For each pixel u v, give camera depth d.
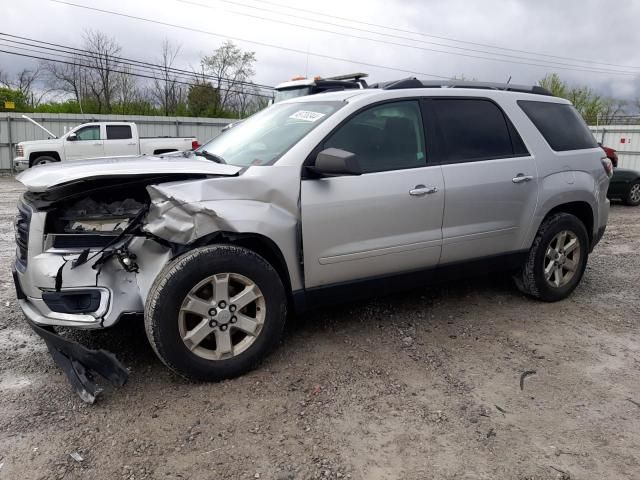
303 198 3.42
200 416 2.93
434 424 2.90
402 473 2.51
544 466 2.57
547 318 4.47
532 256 4.61
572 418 2.98
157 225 3.07
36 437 2.73
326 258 3.55
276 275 3.38
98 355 3.00
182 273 3.07
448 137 4.09
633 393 3.27
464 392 3.24
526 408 3.08
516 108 4.51
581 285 5.42
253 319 3.35
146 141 18.61
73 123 22.58
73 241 3.14
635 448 2.72
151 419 2.90
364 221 3.62
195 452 2.63
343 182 3.55
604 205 5.08
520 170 4.34
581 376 3.48
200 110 36.25
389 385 3.30
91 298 3.13
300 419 2.92
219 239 3.35
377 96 3.86
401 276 3.92
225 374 3.28
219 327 3.23
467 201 4.05
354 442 2.73
